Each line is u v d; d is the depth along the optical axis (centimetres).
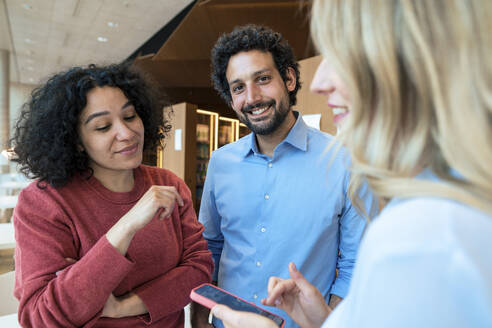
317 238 123
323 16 40
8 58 904
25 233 92
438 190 32
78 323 84
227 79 133
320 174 125
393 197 38
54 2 602
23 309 85
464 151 31
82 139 99
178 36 599
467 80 30
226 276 137
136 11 624
